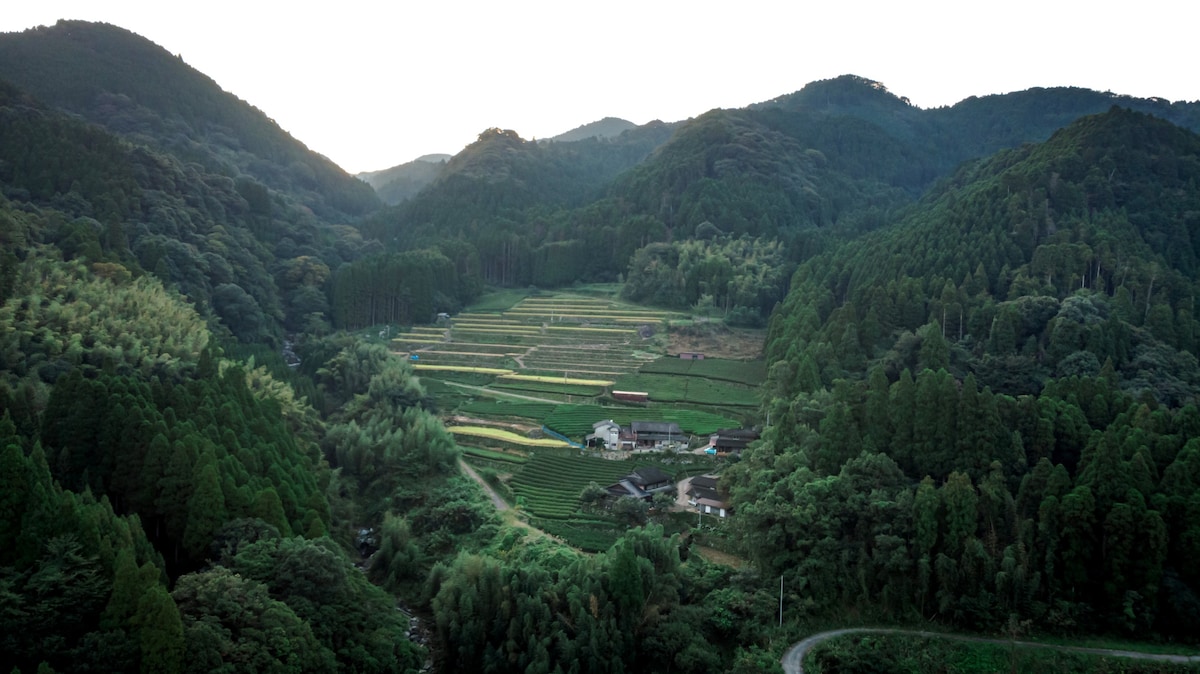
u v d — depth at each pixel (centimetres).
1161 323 12375
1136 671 7175
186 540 7406
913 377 12231
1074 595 7831
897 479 9038
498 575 8288
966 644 7631
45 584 5650
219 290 17725
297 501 8781
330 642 6800
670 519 10812
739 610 8169
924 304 14362
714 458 12812
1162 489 8112
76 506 6366
